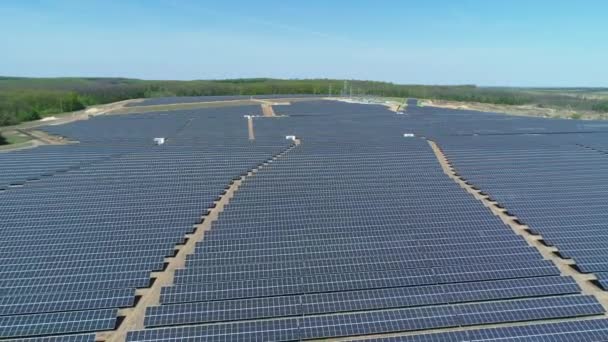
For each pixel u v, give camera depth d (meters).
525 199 45.00
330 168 55.66
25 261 32.22
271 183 49.50
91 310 26.94
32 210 41.19
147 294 29.42
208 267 31.77
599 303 27.97
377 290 29.28
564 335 25.02
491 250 34.28
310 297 28.47
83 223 38.59
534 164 58.41
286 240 35.72
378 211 41.50
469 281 30.52
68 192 46.00
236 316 26.91
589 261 32.91
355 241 35.66
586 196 45.59
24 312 26.88
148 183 49.31
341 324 26.00
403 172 54.31
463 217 40.12
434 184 49.66
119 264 32.06
